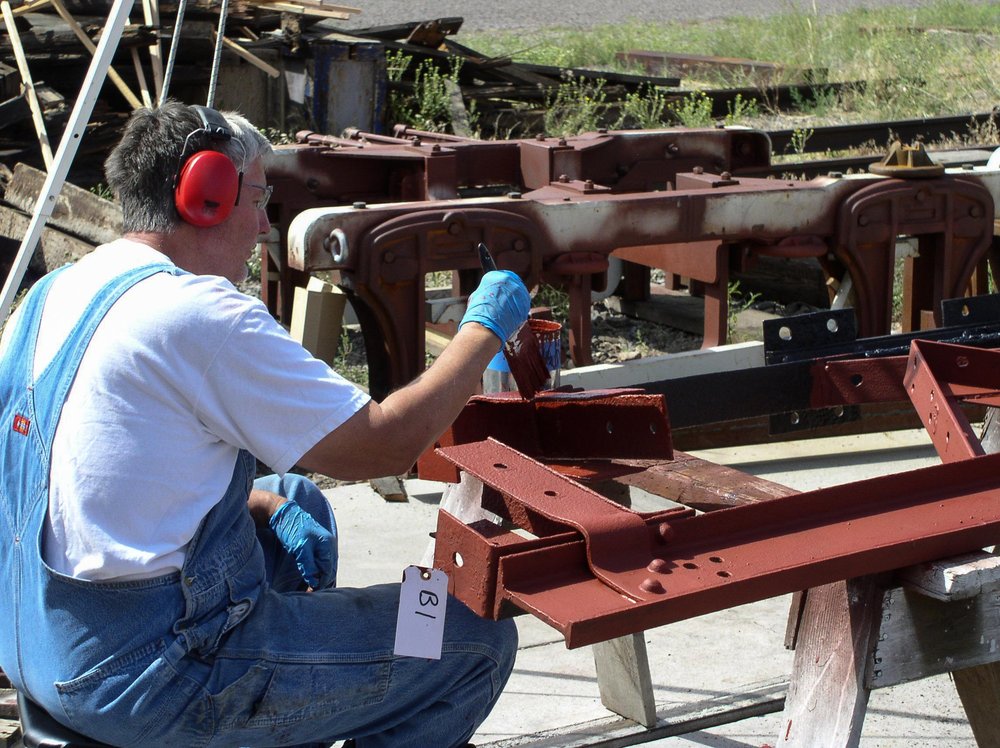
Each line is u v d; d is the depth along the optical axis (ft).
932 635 7.45
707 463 9.66
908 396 9.96
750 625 12.37
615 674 9.91
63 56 32.55
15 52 29.50
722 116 43.57
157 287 6.55
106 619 6.49
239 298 6.63
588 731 9.73
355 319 22.77
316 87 34.53
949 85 47.73
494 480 7.20
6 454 6.73
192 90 34.32
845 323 10.68
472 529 6.86
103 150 31.65
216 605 6.70
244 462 7.01
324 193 19.83
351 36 36.47
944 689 11.02
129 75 33.45
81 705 6.53
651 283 26.55
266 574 8.04
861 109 45.09
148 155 6.93
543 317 10.03
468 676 7.43
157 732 6.57
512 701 10.82
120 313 6.51
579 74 41.65
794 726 7.68
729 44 62.95
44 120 30.22
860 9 72.69
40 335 6.78
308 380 6.62
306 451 6.63
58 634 6.53
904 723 10.37
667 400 10.03
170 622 6.56
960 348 9.39
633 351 21.93
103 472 6.39
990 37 59.11
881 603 7.23
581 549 6.59
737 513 6.97
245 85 34.40
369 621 7.20
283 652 6.86
